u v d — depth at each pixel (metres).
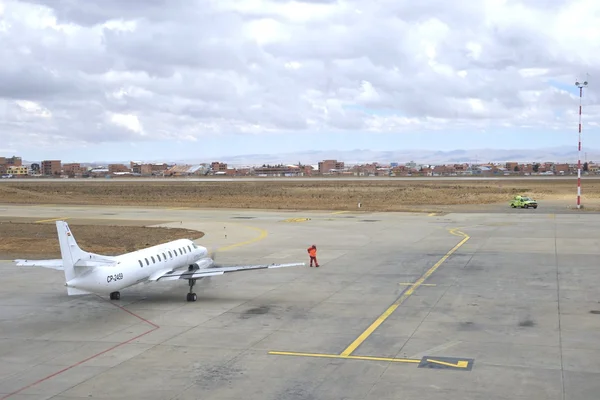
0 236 64.19
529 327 28.09
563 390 19.92
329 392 20.05
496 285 38.28
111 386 20.97
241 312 31.89
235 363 23.30
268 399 19.53
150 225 76.69
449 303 33.44
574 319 29.50
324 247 56.47
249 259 49.62
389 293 36.31
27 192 148.12
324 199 132.62
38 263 33.00
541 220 80.31
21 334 27.91
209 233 68.00
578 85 98.94
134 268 32.94
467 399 19.25
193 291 37.59
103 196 146.88
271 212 96.75
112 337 27.25
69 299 35.34
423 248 55.38
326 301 34.34
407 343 25.72
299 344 25.78
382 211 98.19
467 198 133.12
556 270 43.31
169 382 21.28
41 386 21.03
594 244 56.31
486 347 24.95
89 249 56.12
